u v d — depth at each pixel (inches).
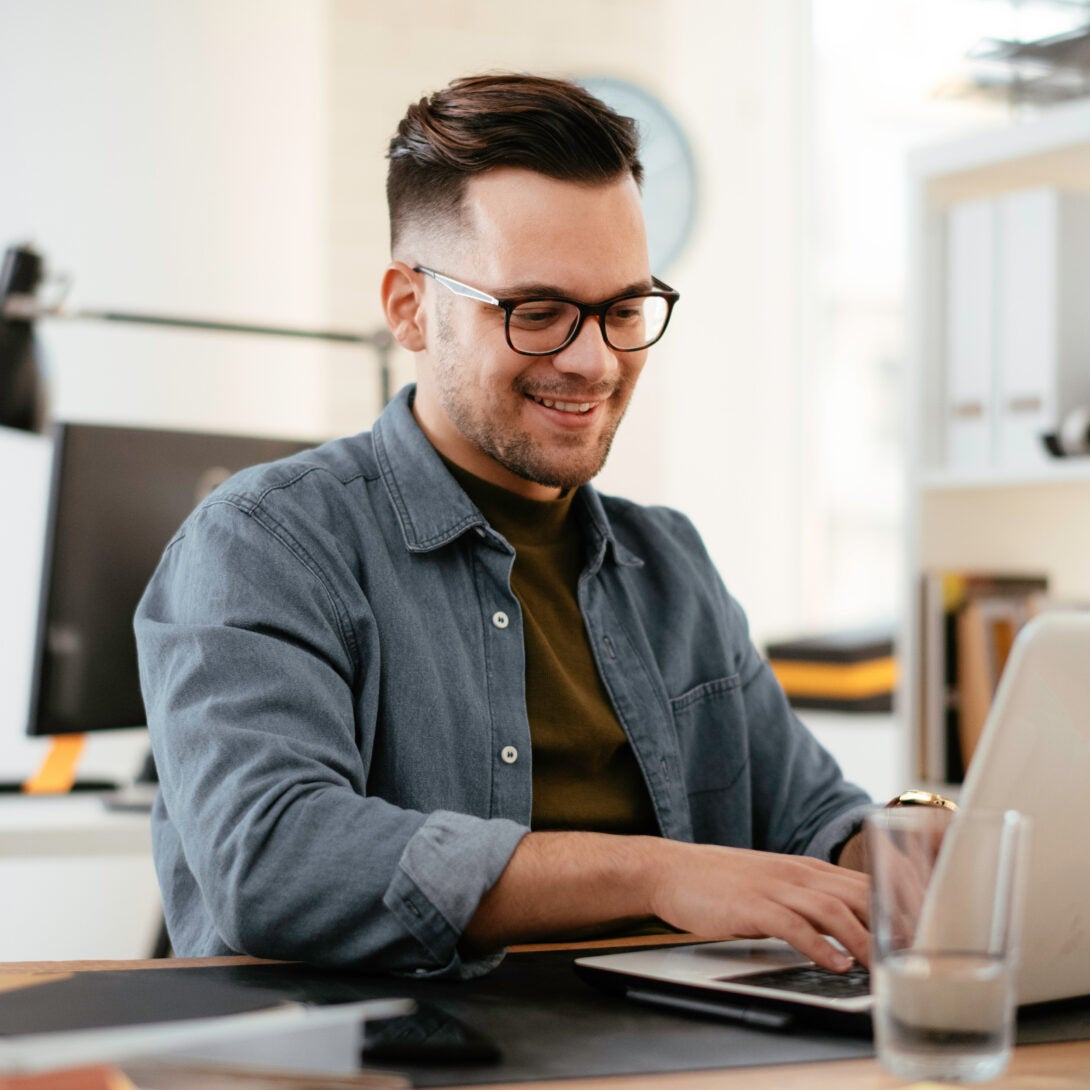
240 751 41.8
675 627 58.0
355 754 45.0
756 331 158.2
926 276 82.1
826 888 36.7
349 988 37.1
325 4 141.1
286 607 47.3
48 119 130.5
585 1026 33.3
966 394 81.1
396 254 54.7
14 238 129.1
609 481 153.6
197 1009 33.8
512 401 50.7
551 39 150.5
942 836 27.6
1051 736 32.1
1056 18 89.4
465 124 50.9
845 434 160.9
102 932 128.0
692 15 155.7
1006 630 81.3
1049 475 75.0
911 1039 27.2
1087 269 77.9
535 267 49.6
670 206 155.2
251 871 39.1
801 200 159.0
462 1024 32.7
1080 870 33.8
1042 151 75.8
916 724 81.8
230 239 135.2
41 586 77.0
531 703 52.2
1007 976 27.5
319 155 139.1
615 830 53.1
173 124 133.5
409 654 49.9
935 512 82.6
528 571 54.3
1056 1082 29.4
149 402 132.5
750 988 34.3
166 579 50.3
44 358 95.0
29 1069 22.4
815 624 159.3
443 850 38.0
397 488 52.5
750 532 157.9
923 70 147.8
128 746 128.0
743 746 58.3
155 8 133.2
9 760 125.9
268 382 136.6
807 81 158.4
